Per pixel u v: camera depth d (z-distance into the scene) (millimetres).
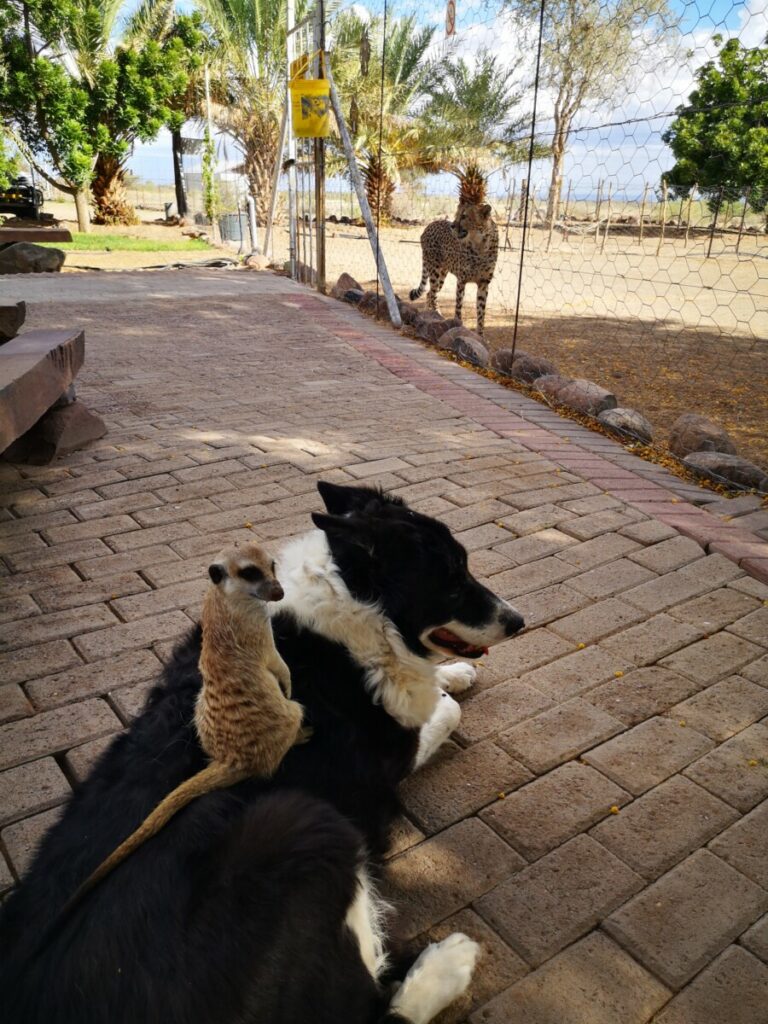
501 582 3906
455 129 19531
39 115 24125
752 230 18125
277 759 1849
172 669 2205
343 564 2229
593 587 3877
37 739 2812
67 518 4512
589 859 2359
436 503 4754
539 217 23578
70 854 1600
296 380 7645
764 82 11727
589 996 1954
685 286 15086
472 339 8961
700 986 1978
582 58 11594
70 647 3344
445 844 2414
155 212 38969
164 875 1489
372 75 25406
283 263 17609
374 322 10914
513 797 2604
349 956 1660
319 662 2195
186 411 6508
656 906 2201
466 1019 1908
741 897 2229
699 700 3072
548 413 6828
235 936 1447
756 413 7586
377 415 6527
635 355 10477
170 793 1686
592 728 2922
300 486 4957
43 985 1381
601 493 4973
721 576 3982
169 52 24906
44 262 16203
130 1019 1329
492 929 2143
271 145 26781
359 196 11039
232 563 1727
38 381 4512
